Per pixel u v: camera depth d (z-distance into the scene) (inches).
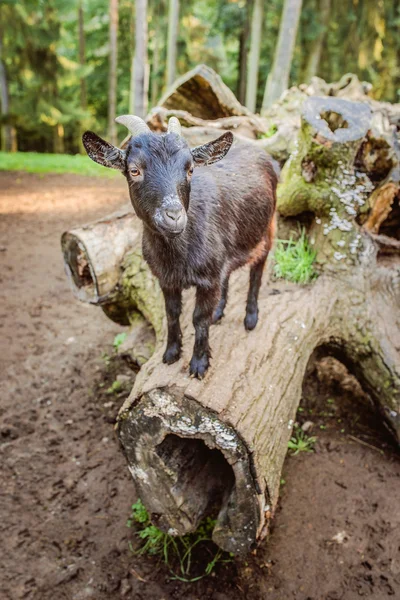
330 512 138.3
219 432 104.0
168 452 114.6
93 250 166.9
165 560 128.8
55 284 285.4
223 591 121.2
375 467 152.7
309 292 155.6
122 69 1132.5
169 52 792.9
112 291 173.2
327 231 163.5
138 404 110.3
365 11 799.7
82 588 123.6
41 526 139.3
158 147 97.9
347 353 163.3
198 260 107.3
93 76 1113.4
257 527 110.4
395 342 158.1
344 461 155.3
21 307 257.6
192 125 209.5
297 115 226.1
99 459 163.0
